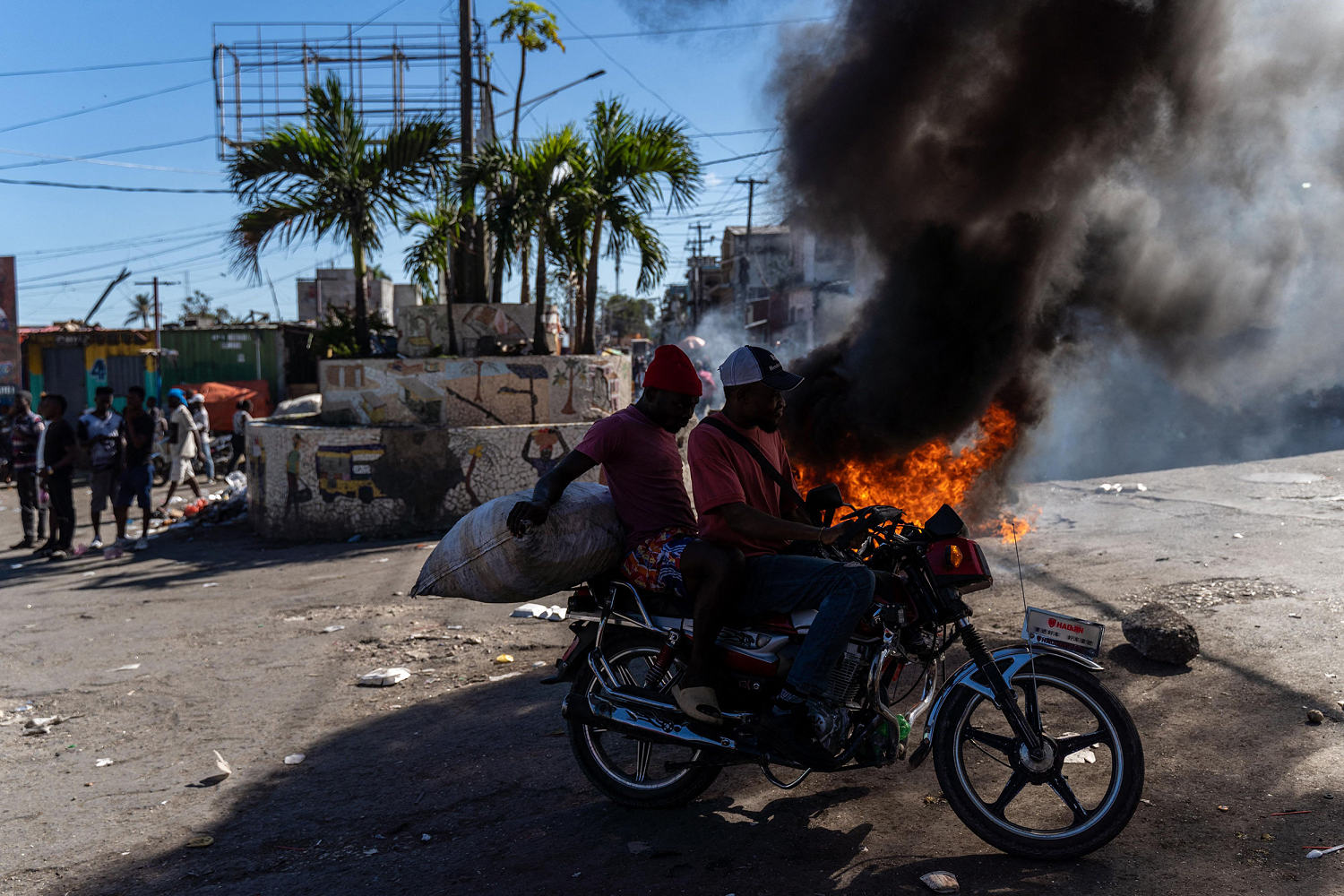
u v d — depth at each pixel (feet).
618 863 10.59
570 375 37.96
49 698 18.39
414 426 35.94
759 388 11.03
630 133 40.73
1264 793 10.96
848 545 10.86
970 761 12.46
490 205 39.09
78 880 11.09
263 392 85.71
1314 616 16.79
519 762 13.58
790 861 10.39
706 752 11.28
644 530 11.66
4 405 79.51
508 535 11.49
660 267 43.21
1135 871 9.66
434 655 19.24
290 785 13.46
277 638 21.54
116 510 36.14
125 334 86.33
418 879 10.57
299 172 40.22
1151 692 14.15
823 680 10.31
